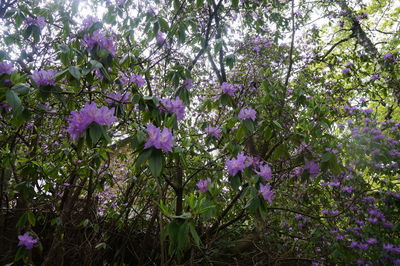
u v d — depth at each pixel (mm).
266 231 3436
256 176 1828
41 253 2959
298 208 3355
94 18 1787
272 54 4312
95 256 3154
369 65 5148
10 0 2250
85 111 1216
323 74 4629
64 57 1733
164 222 2820
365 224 3172
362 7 5949
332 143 2549
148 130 1278
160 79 3178
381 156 3188
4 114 1661
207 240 2943
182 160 1654
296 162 2600
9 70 1386
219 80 4227
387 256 2855
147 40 2613
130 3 2785
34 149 2613
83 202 3148
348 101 4125
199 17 3104
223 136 2596
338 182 3211
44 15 2314
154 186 2873
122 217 3197
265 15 3934
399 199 3213
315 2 5434
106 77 1626
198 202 1180
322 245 3160
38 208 2572
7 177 2664
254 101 3217
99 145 2367
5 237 2576
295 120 2879
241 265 3359
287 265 3580
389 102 6285
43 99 1543
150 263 3428
